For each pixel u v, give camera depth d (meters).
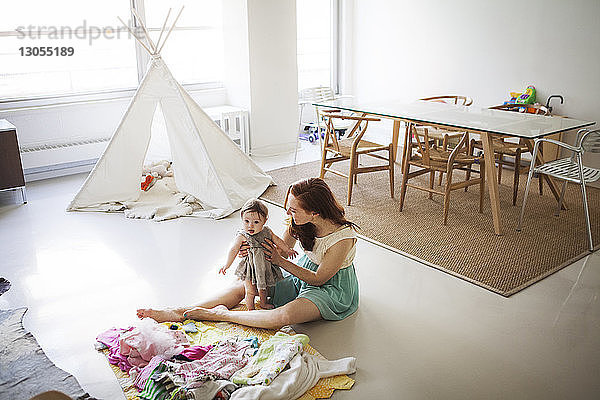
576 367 2.41
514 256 3.46
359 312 2.85
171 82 4.24
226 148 4.55
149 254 3.54
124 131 4.32
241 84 5.80
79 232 3.89
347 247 2.69
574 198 4.50
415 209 4.27
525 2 5.16
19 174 4.41
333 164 5.49
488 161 3.72
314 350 2.50
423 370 2.39
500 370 2.39
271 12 5.61
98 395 2.24
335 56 6.78
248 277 2.74
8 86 4.98
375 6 6.41
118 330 2.64
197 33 5.90
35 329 2.69
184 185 4.48
